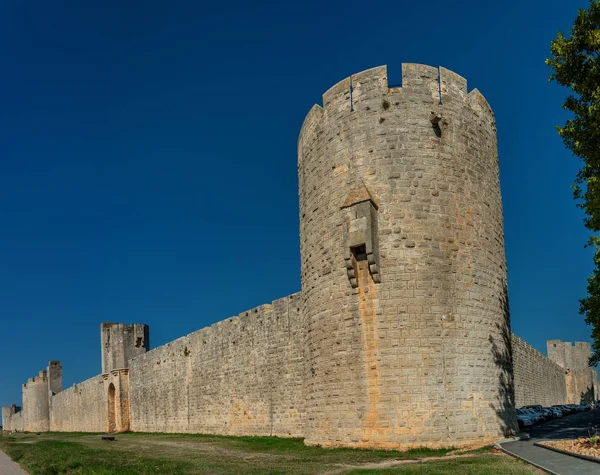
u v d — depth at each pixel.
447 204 20.33
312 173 23.17
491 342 20.62
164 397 46.72
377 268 19.67
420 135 20.47
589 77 19.20
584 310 27.52
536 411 35.81
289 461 17.84
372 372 19.30
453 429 18.59
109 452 26.27
